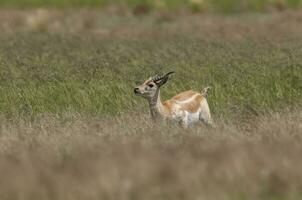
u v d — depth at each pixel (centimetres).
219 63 8394
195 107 6134
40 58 9662
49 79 7675
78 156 4459
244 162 4125
